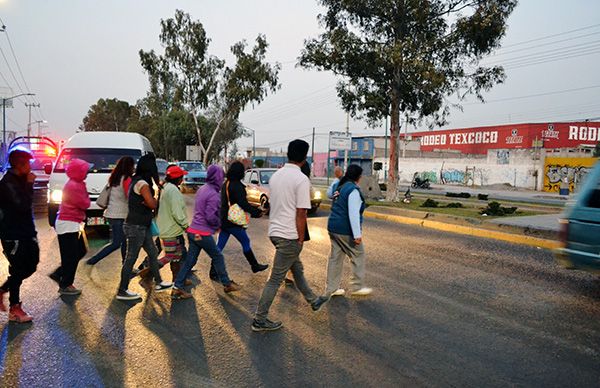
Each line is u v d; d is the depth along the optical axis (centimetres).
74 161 567
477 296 598
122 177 645
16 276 479
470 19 1672
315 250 899
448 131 6194
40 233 1049
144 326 477
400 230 1222
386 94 1895
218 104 4009
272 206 468
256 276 689
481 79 1800
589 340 451
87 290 600
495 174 4541
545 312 536
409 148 6538
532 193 3756
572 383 361
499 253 900
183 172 622
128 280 559
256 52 3862
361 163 4531
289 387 351
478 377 371
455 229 1216
